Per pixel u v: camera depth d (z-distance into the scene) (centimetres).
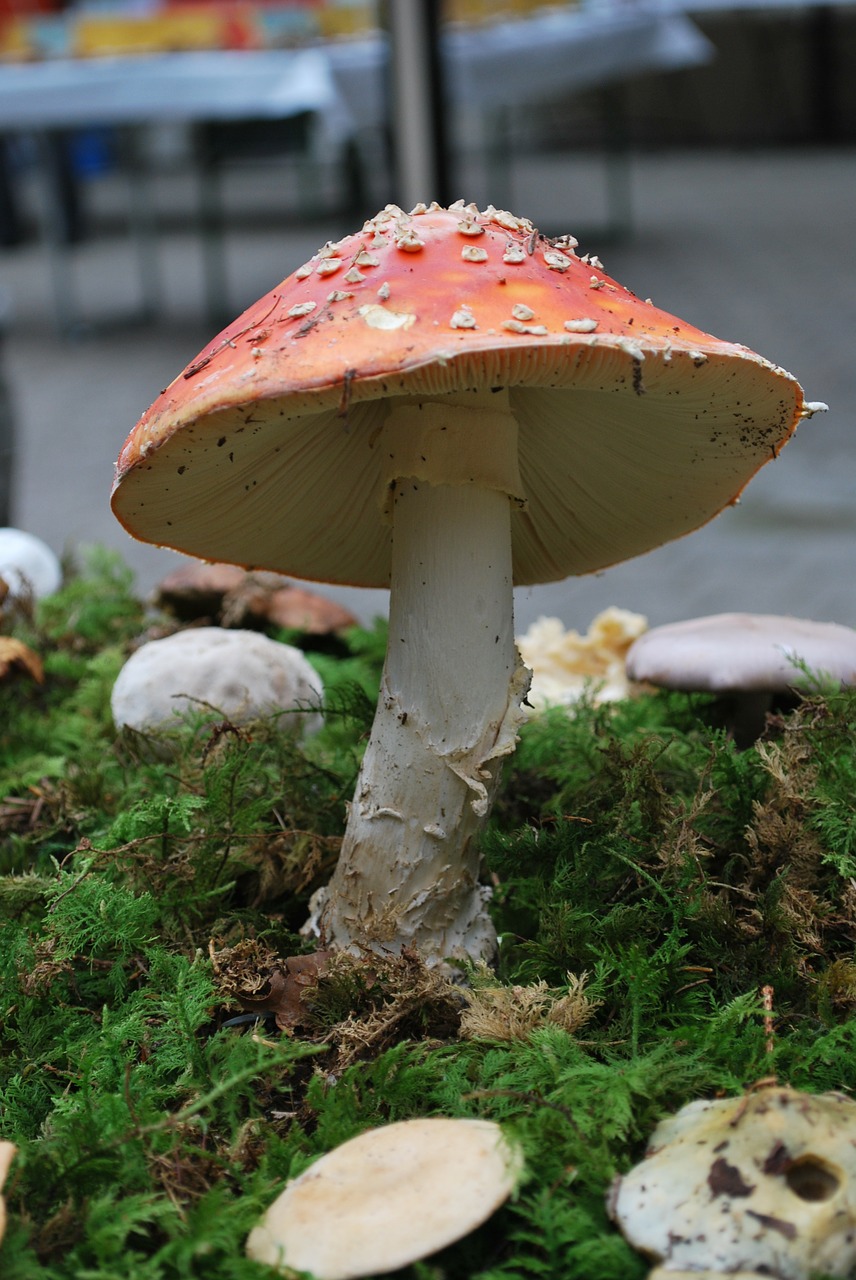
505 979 71
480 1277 61
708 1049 66
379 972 69
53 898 72
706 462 73
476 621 69
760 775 74
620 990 69
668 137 539
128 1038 68
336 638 95
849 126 511
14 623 95
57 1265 63
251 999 69
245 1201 63
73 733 87
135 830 75
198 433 66
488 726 70
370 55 250
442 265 66
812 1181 62
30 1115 67
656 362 65
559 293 66
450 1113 66
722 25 504
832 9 486
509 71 261
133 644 94
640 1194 62
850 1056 66
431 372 64
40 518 187
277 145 299
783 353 241
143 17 289
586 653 91
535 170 490
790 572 158
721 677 77
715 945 70
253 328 67
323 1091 66
